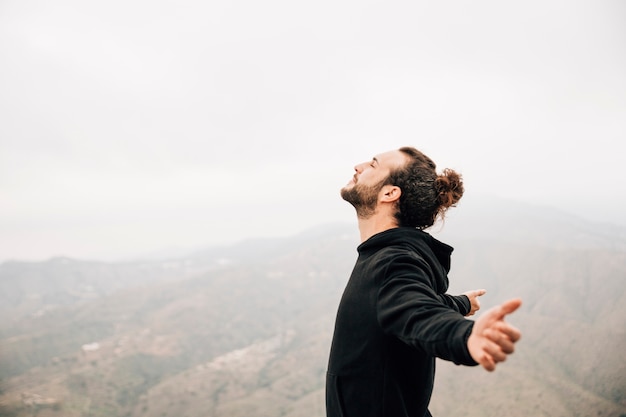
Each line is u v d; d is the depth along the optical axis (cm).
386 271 124
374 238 145
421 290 111
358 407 131
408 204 157
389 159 165
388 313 111
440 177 162
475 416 5012
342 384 135
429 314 99
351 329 133
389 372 125
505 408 5022
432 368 140
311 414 7319
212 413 7994
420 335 96
